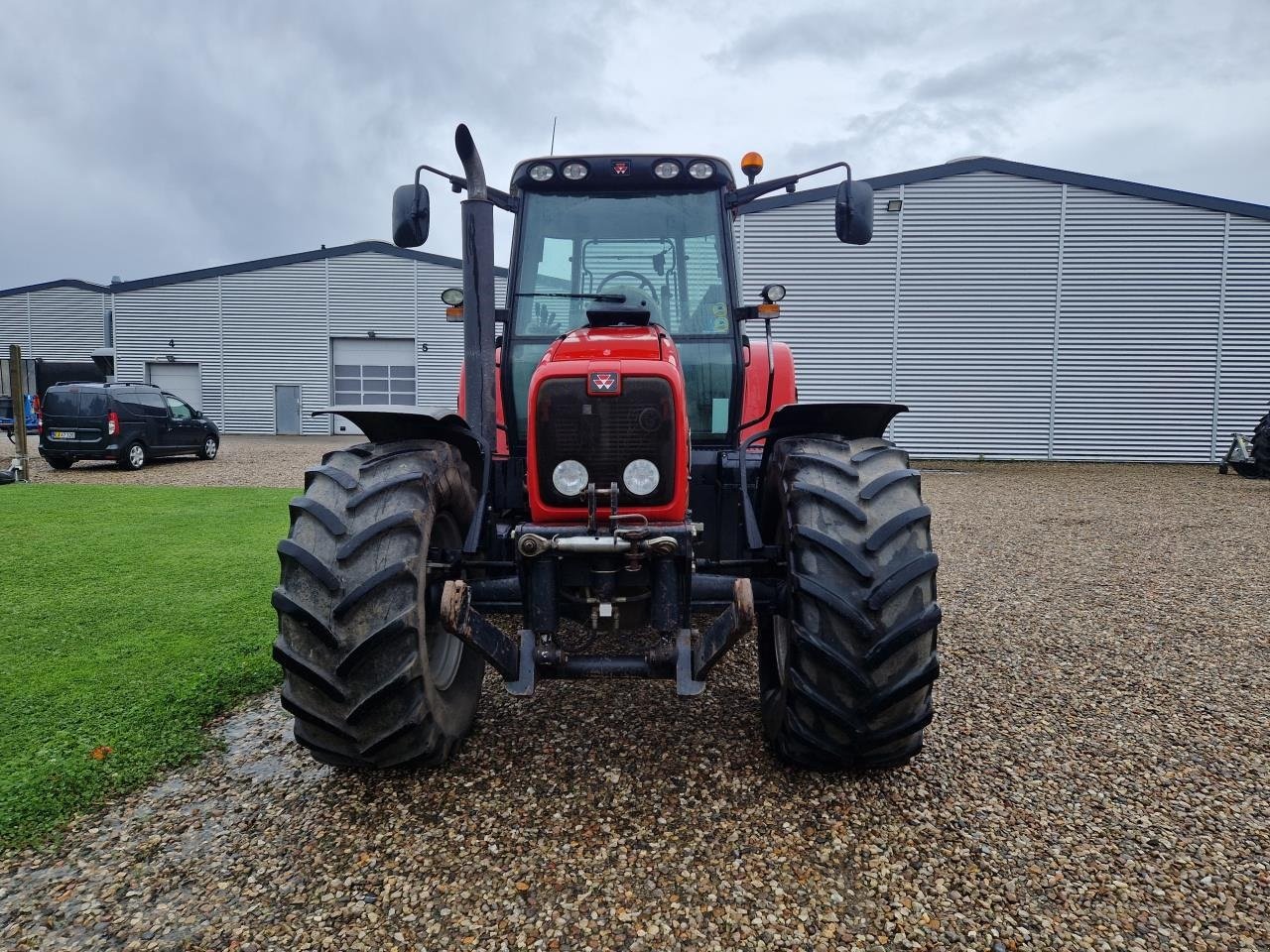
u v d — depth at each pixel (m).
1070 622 4.63
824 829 2.37
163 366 26.14
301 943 1.90
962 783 2.66
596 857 2.23
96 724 3.12
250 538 7.01
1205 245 15.74
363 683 2.32
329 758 2.50
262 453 17.66
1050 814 2.47
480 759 2.81
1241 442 13.44
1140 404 16.19
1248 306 15.77
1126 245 15.92
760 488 3.12
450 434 2.93
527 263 3.63
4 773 2.72
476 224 3.04
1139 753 2.91
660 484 2.56
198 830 2.39
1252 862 2.24
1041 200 16.02
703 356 3.60
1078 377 16.27
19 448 11.86
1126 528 8.21
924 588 2.36
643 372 2.53
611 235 3.66
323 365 25.52
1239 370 15.91
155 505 9.17
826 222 16.44
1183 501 10.41
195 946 1.89
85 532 7.36
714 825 2.38
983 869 2.19
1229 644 4.22
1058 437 16.42
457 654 3.01
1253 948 1.89
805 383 16.75
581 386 2.54
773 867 2.18
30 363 24.91
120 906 2.04
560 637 4.08
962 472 14.52
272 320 25.50
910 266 16.39
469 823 2.40
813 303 16.61
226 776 2.74
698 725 3.09
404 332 25.23
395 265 25.08
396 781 2.66
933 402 16.59
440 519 2.79
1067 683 3.62
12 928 1.96
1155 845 2.31
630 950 1.87
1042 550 6.93
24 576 5.57
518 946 1.88
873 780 2.66
